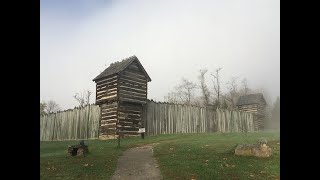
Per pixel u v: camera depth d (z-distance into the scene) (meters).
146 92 30.39
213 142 20.47
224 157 15.09
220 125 38.84
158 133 31.41
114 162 14.73
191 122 35.25
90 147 20.66
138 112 29.61
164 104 32.91
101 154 17.14
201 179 11.16
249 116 43.97
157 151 17.78
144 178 11.65
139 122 29.44
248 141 20.66
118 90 28.11
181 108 34.59
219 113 39.16
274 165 13.34
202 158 14.93
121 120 28.02
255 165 13.35
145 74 30.64
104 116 29.33
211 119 37.97
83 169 13.23
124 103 28.55
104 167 13.62
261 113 51.88
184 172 12.23
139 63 30.00
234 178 11.25
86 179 11.59
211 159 14.62
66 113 35.25
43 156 17.39
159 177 11.73
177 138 25.28
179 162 14.13
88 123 32.16
